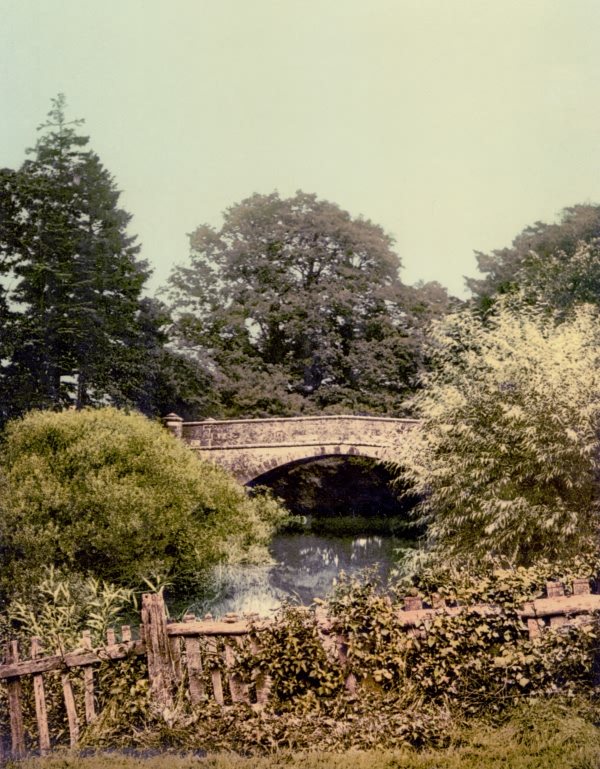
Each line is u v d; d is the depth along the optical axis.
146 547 15.24
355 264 26.73
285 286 26.80
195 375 25.33
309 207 27.38
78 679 6.50
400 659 5.86
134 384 23.84
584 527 10.70
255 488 22.80
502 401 11.89
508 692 5.88
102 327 23.64
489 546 11.20
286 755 5.43
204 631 6.17
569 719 5.49
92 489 14.98
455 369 13.27
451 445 12.34
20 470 15.17
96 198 24.16
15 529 14.46
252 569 17.73
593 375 11.51
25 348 22.30
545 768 4.91
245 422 21.61
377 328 26.25
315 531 22.81
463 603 6.00
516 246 22.78
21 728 6.05
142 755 5.67
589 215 21.39
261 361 26.38
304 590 15.77
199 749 5.71
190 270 26.59
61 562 14.41
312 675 5.91
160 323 26.00
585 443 10.73
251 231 27.05
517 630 5.93
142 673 6.24
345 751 5.48
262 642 6.03
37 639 6.41
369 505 25.06
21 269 23.14
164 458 16.53
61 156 23.69
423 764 5.13
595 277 18.67
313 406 25.78
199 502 17.16
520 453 11.38
